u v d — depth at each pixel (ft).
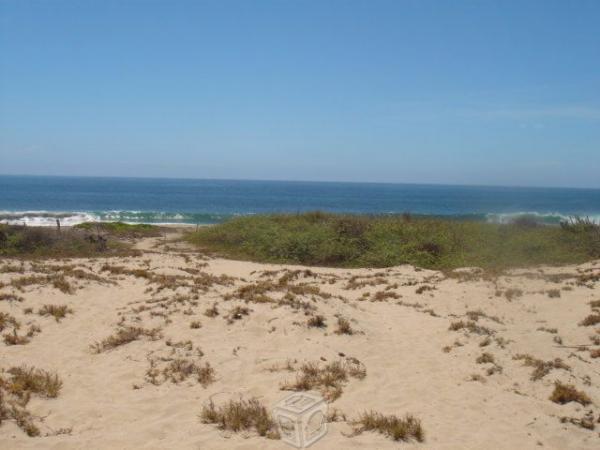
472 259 71.10
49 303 37.73
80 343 30.78
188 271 55.83
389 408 23.25
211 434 20.40
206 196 364.99
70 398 23.44
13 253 69.92
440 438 20.59
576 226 83.15
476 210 258.98
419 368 28.55
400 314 40.81
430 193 528.22
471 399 24.53
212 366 27.30
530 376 27.14
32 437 19.57
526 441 20.66
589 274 54.70
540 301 43.88
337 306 38.55
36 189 410.52
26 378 24.08
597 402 24.22
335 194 456.04
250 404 22.71
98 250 76.43
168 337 31.17
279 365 27.45
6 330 31.81
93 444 19.35
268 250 80.59
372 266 73.61
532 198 409.69
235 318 33.68
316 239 79.36
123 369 26.84
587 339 33.81
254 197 367.45
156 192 414.41
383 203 318.65
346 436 20.43
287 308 34.91
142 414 22.18
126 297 41.57
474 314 38.99
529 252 72.90
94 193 371.35
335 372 26.61
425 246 77.00
